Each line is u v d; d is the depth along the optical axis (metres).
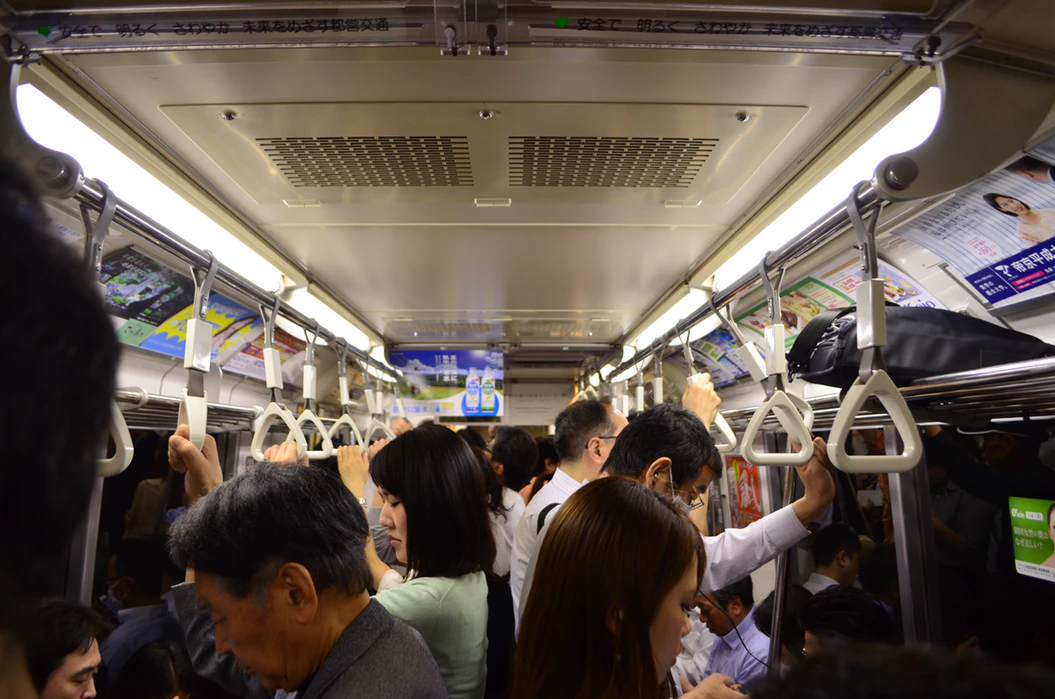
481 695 1.59
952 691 0.32
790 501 2.12
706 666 2.53
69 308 0.29
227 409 2.44
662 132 1.63
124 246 2.44
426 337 4.66
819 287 2.89
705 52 1.30
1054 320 2.15
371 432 3.56
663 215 2.21
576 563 1.03
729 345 4.12
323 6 1.15
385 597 1.49
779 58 1.32
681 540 1.04
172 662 2.32
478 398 4.95
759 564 1.75
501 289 3.29
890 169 1.27
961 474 2.03
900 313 1.65
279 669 1.00
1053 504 1.79
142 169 1.69
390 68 1.36
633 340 4.38
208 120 1.56
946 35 1.21
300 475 1.05
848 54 1.27
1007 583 1.93
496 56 1.32
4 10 1.15
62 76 1.36
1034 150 1.67
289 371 4.53
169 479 2.90
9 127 1.20
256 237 2.37
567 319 4.01
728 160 1.78
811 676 0.36
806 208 1.95
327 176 1.88
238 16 1.16
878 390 1.35
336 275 2.99
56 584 0.32
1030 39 1.22
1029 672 0.32
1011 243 2.06
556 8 1.15
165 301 2.96
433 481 1.62
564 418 2.48
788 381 1.92
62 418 0.28
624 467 1.79
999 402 1.66
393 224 2.30
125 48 1.23
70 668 1.49
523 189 1.99
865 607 1.65
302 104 1.50
